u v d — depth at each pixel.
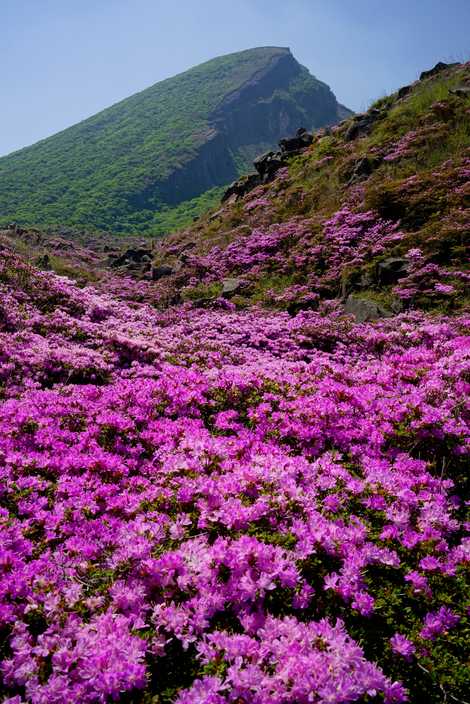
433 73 33.94
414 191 20.22
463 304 14.12
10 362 10.52
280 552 4.33
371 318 15.12
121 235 74.75
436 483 5.98
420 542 4.97
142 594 4.13
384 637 4.03
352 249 19.25
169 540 4.83
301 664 3.36
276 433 7.42
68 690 3.34
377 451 6.89
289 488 5.32
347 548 4.63
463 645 4.03
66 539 5.20
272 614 4.04
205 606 3.92
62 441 7.37
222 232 30.33
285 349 13.54
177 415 8.44
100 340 12.80
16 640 3.68
